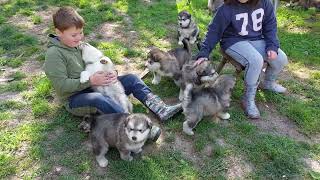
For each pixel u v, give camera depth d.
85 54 1.42
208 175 1.20
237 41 1.52
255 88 1.50
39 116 1.46
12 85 1.66
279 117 1.51
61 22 1.27
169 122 1.43
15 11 2.56
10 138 1.33
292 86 1.72
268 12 1.53
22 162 1.23
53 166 1.21
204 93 1.34
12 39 2.13
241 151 1.31
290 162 1.26
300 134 1.42
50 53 1.31
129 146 1.19
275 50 1.51
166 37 2.20
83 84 1.31
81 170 1.20
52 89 1.61
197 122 1.35
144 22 2.38
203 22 2.43
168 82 1.73
